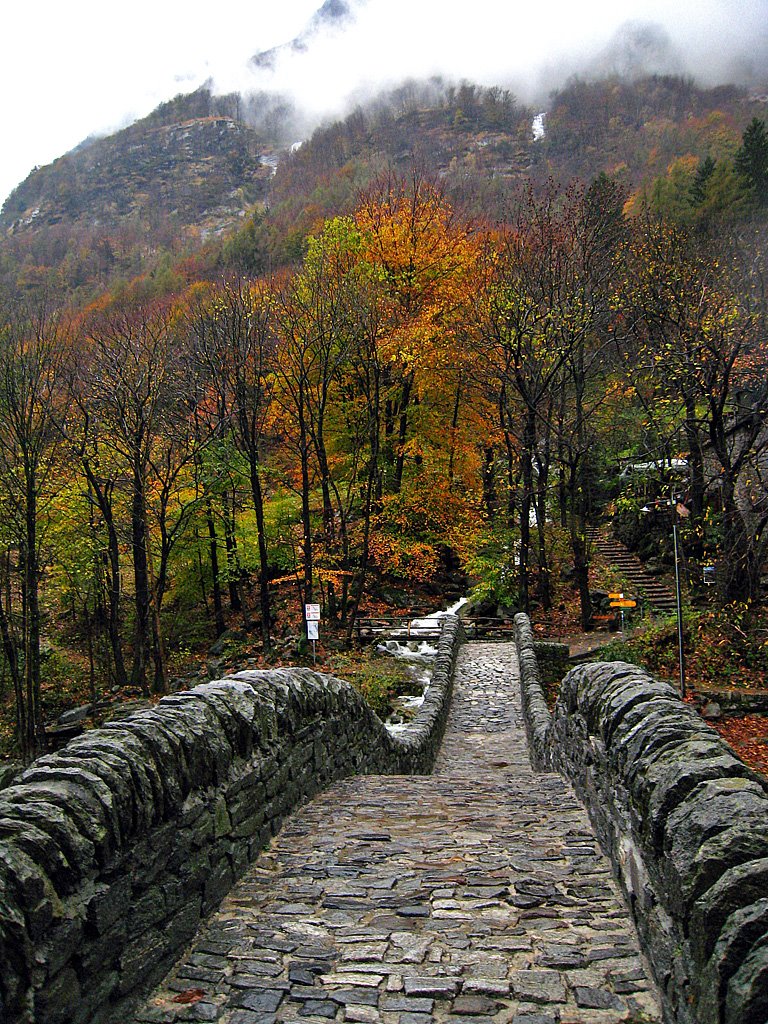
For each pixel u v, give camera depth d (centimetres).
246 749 559
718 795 321
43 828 317
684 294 2070
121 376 2091
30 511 1919
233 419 2389
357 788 820
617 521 3309
